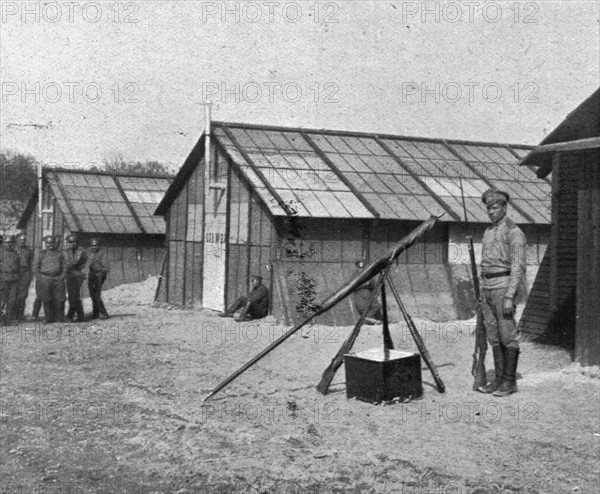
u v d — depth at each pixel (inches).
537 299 461.1
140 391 317.1
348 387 296.8
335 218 584.7
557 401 282.8
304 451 225.5
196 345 461.7
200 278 727.1
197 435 244.4
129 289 882.8
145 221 938.7
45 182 994.1
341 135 733.3
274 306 584.4
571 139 413.4
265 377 347.9
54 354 423.5
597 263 334.0
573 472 204.2
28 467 213.6
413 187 664.4
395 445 230.4
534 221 671.1
